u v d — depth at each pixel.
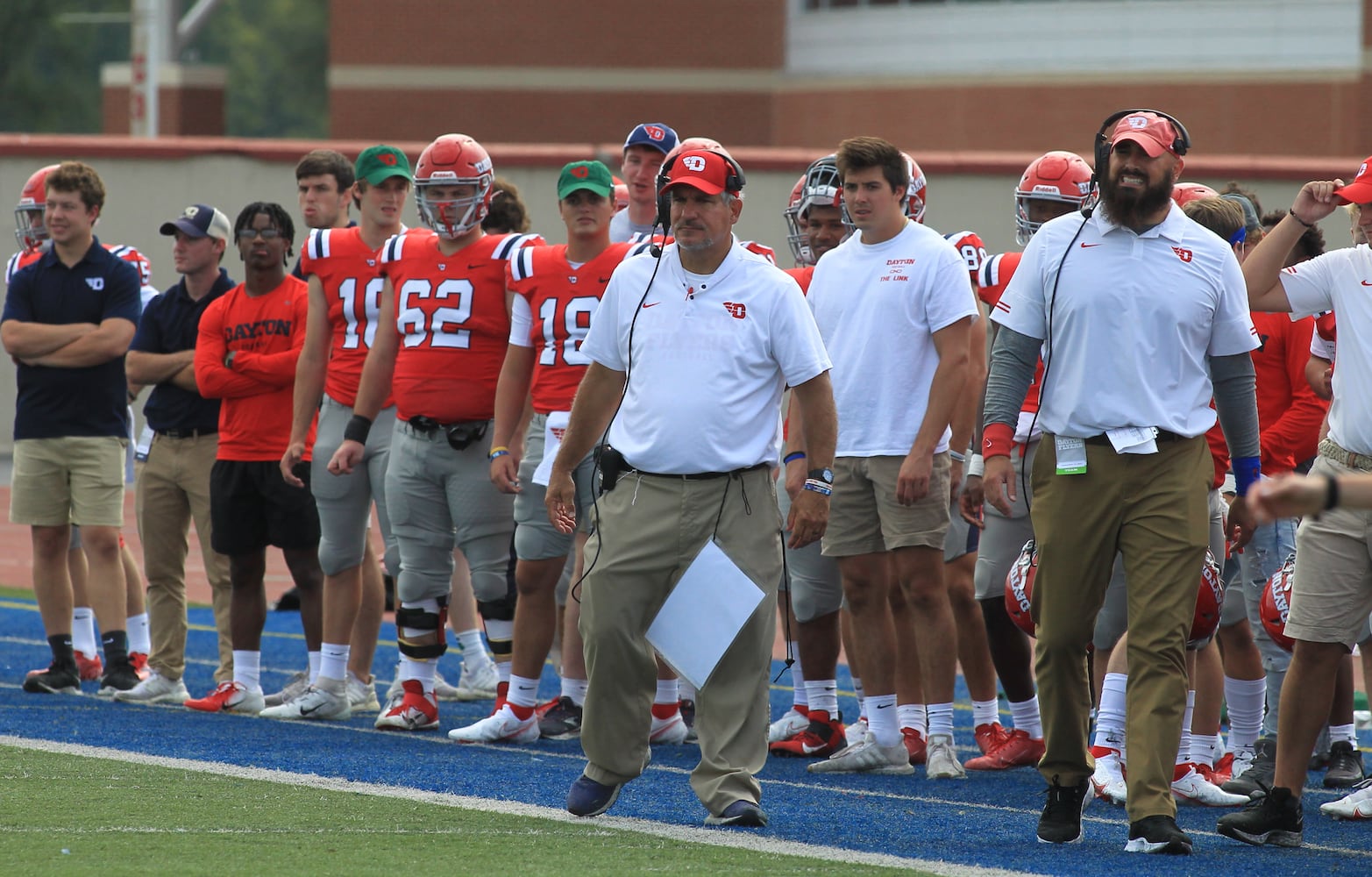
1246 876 19.00
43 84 192.12
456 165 28.61
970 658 27.78
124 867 18.09
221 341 30.83
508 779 24.47
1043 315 20.61
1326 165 65.25
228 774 24.02
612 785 21.50
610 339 21.47
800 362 20.89
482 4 108.56
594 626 21.02
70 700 31.64
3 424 79.00
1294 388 27.22
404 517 29.30
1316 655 21.05
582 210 27.80
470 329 28.95
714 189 20.44
